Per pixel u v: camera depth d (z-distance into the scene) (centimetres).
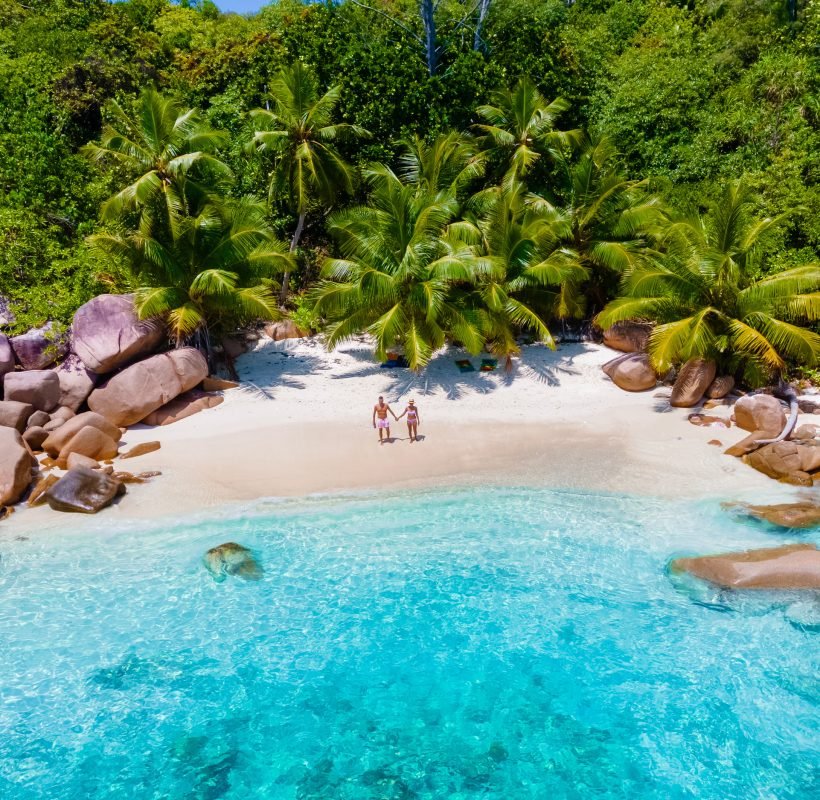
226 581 1520
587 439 2172
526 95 3070
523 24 3806
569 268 2725
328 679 1284
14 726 1180
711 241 2414
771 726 1163
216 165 2627
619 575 1534
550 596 1478
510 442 2161
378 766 1110
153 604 1462
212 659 1328
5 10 4534
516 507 1792
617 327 2930
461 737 1162
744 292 2305
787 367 2555
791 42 3803
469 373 2745
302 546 1647
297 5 4803
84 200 3228
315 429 2269
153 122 2555
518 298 3003
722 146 3597
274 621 1422
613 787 1061
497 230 2750
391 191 2595
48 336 2420
